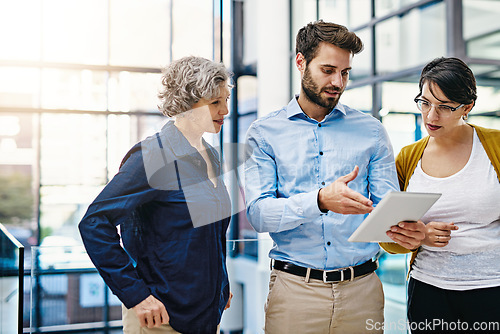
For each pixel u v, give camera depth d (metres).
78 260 1.73
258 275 1.67
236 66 8.70
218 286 1.36
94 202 1.26
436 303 1.65
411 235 1.43
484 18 5.67
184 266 1.30
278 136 1.64
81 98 7.08
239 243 1.68
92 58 7.20
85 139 6.94
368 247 1.62
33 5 7.03
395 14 6.53
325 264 1.57
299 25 8.17
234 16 8.68
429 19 6.09
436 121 1.57
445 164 1.66
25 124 7.02
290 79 8.35
